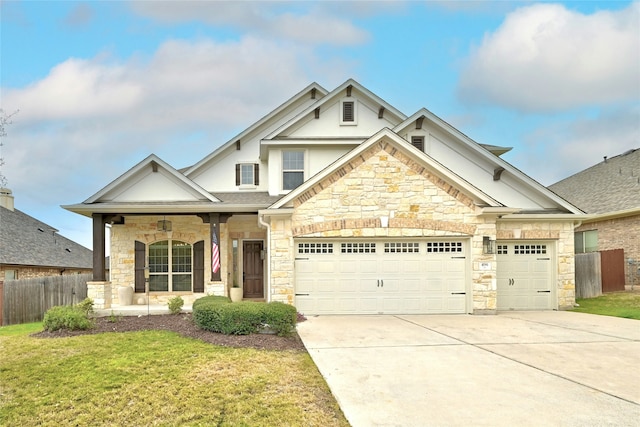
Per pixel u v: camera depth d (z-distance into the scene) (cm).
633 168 2170
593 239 2038
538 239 1430
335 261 1284
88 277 1734
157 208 1368
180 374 661
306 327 1059
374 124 1670
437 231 1279
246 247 1655
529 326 1070
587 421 480
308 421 494
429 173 1290
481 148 1560
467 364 711
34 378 649
